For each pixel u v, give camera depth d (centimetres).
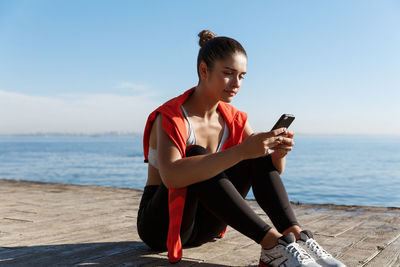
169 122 149
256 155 137
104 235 224
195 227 172
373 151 5756
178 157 146
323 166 2616
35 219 276
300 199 984
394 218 287
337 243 204
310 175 1866
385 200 962
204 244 200
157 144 152
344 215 301
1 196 398
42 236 220
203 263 164
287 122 146
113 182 1568
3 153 5419
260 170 153
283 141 143
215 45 150
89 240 211
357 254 181
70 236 221
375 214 306
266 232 138
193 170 137
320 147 8000
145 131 167
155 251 185
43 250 188
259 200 152
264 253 141
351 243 204
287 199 151
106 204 350
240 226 140
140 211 175
